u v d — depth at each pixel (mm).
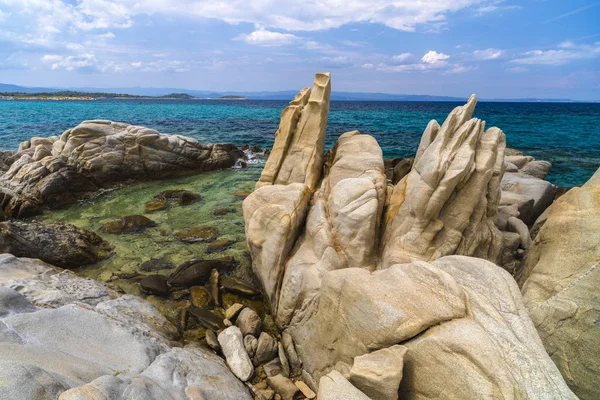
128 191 19594
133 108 85500
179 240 12977
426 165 7746
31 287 7543
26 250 10258
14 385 4000
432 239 7840
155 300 9344
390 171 18844
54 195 16719
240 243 12727
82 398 4086
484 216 8266
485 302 5320
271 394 6676
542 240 7465
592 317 5070
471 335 4773
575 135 41750
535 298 6426
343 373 6059
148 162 21562
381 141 35875
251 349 7508
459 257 6309
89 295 8070
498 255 8461
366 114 74812
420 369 4984
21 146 22422
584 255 6215
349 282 6051
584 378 5031
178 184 21016
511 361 4484
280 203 9141
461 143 7875
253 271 10406
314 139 10742
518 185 13695
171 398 5102
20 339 5395
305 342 7363
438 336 4887
